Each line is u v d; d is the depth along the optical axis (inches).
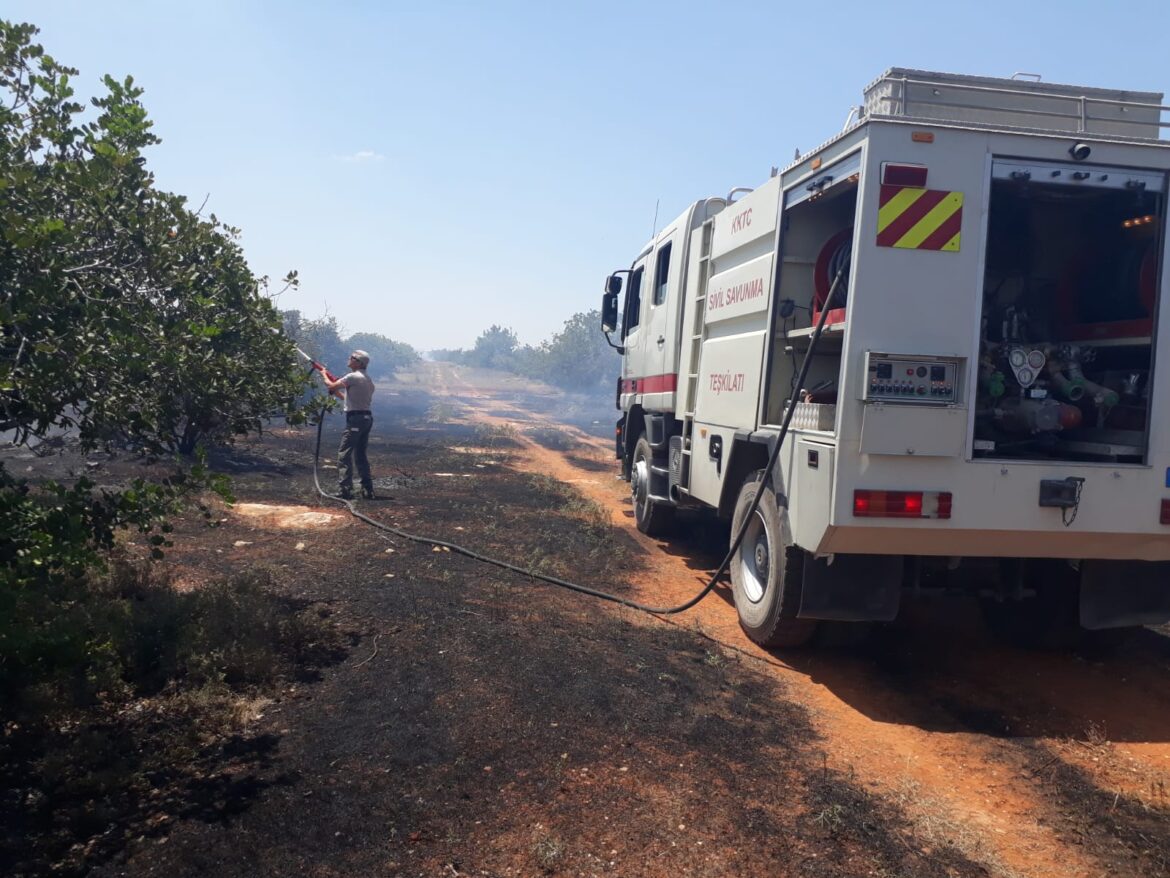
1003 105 236.5
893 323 203.5
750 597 266.7
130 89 192.5
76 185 168.4
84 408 184.4
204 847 129.6
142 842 129.7
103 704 173.5
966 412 204.2
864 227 203.3
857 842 144.6
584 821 144.9
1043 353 220.2
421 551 336.2
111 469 416.8
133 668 187.5
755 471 278.7
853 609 230.5
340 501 431.5
